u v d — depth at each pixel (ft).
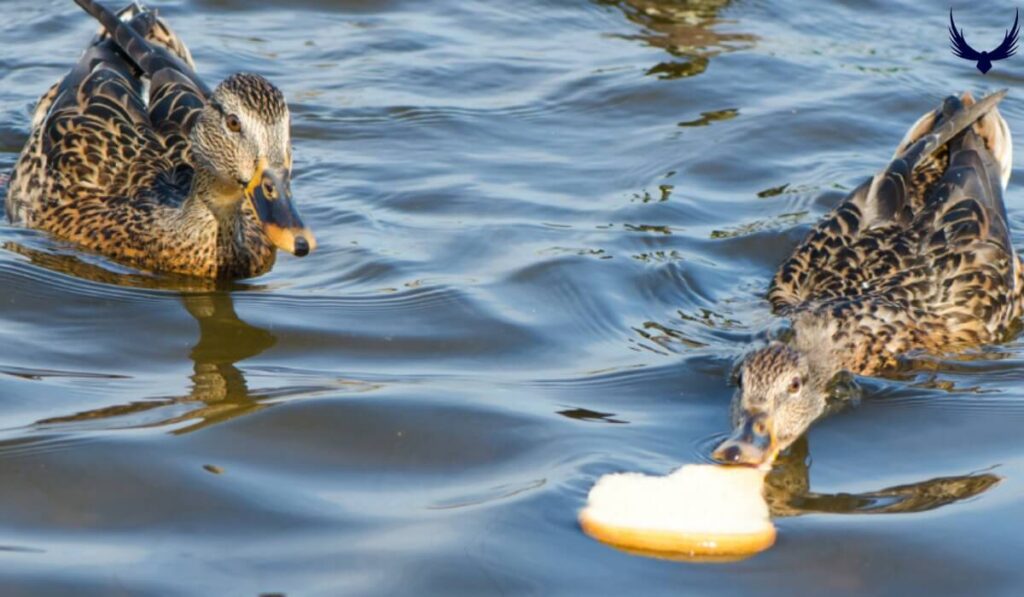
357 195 53.72
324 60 64.95
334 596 30.89
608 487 35.14
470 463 36.65
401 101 61.36
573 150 57.72
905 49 67.15
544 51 66.59
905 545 33.35
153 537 33.22
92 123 53.57
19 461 35.88
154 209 49.85
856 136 59.06
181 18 68.54
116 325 44.57
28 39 65.67
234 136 46.62
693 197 54.03
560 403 39.86
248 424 38.09
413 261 48.57
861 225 49.01
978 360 44.70
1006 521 34.30
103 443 36.81
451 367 42.01
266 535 33.32
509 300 45.88
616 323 44.98
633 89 62.49
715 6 71.36
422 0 71.61
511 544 32.94
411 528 33.50
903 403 41.45
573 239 50.06
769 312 45.93
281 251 50.88
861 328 44.19
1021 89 63.67
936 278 46.75
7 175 55.31
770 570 32.48
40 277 47.57
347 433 37.83
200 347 43.16
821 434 39.65
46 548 32.65
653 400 40.32
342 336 43.83
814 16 70.64
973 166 49.80
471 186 54.19
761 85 63.31
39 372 41.01
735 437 36.96
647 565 32.48
